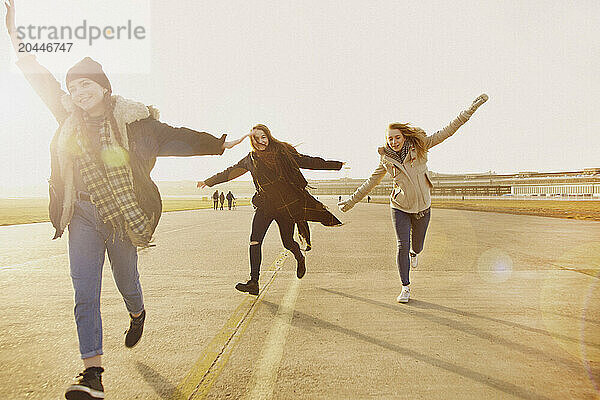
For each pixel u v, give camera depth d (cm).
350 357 320
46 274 680
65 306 477
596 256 844
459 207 4541
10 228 1748
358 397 255
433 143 483
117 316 431
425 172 486
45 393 265
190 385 272
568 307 462
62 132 259
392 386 270
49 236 1388
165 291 549
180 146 273
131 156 263
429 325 398
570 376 286
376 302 486
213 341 355
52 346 348
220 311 450
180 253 921
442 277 635
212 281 616
